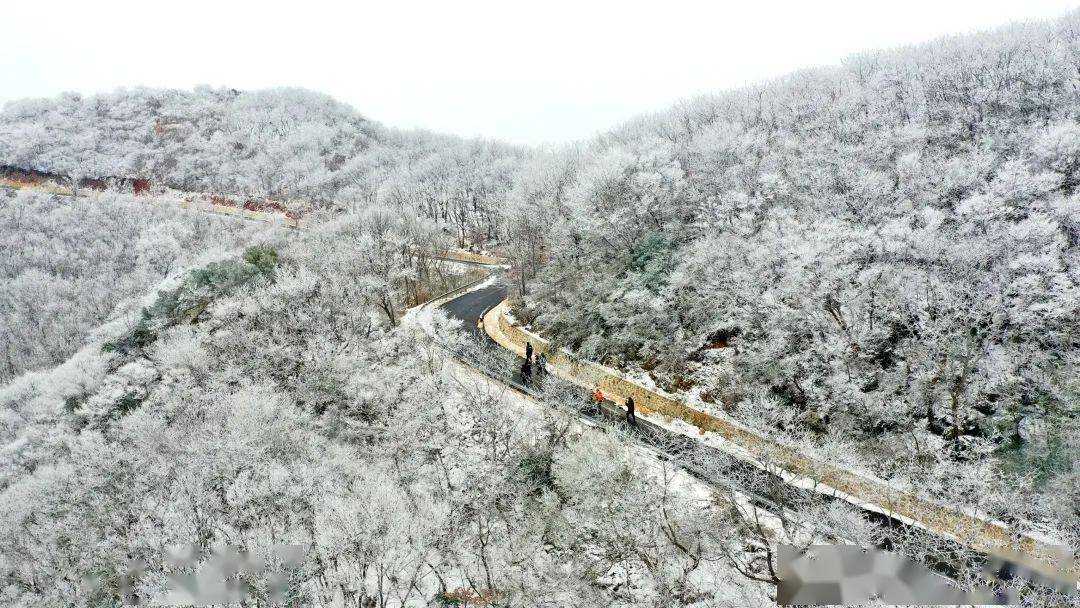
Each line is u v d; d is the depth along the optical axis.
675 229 37.28
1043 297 24.50
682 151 44.94
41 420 32.31
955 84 44.44
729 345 30.97
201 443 22.45
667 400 28.70
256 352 31.80
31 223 89.19
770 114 50.19
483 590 19.00
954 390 23.77
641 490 19.88
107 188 114.25
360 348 31.86
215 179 127.31
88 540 20.72
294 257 46.97
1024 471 21.23
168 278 43.47
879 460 22.48
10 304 69.94
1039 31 49.84
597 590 18.86
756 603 17.05
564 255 42.84
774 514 19.84
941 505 19.19
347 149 144.62
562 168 53.31
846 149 37.50
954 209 30.44
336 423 27.22
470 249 93.06
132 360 34.91
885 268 26.58
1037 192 28.77
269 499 19.53
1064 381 22.64
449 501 20.16
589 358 34.28
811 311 26.80
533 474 22.52
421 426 24.86
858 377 25.48
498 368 33.22
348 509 17.19
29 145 121.62
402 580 17.92
